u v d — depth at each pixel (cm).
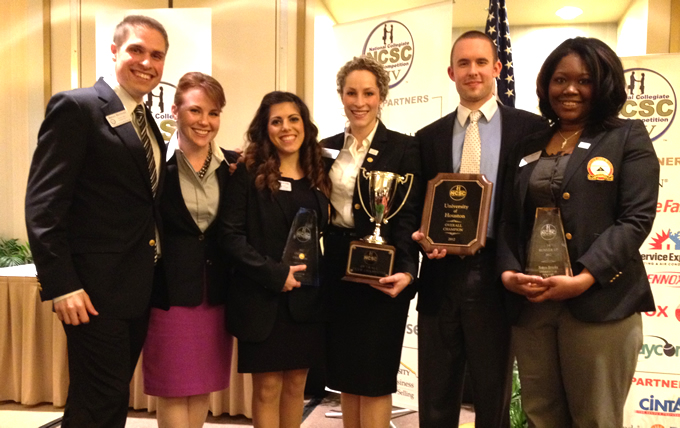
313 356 218
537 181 184
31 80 436
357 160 223
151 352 216
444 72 320
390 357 215
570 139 187
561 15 472
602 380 171
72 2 435
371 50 347
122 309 183
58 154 172
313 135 223
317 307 216
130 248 186
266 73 414
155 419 329
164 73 369
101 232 182
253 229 214
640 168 172
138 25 190
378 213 208
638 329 174
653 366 289
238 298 213
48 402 349
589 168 174
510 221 195
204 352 218
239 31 416
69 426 181
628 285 172
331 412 347
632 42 430
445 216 203
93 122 178
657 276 288
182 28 367
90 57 440
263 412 217
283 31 409
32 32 434
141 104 198
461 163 214
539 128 208
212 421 333
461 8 465
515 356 208
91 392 182
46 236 168
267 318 210
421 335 215
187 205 215
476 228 198
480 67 210
